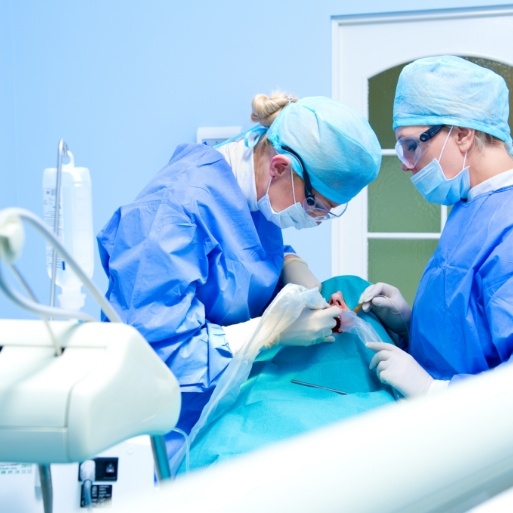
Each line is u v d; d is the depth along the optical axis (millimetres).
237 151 1512
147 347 609
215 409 1154
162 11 3152
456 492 373
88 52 3213
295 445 350
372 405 1176
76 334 589
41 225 498
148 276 1249
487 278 1232
